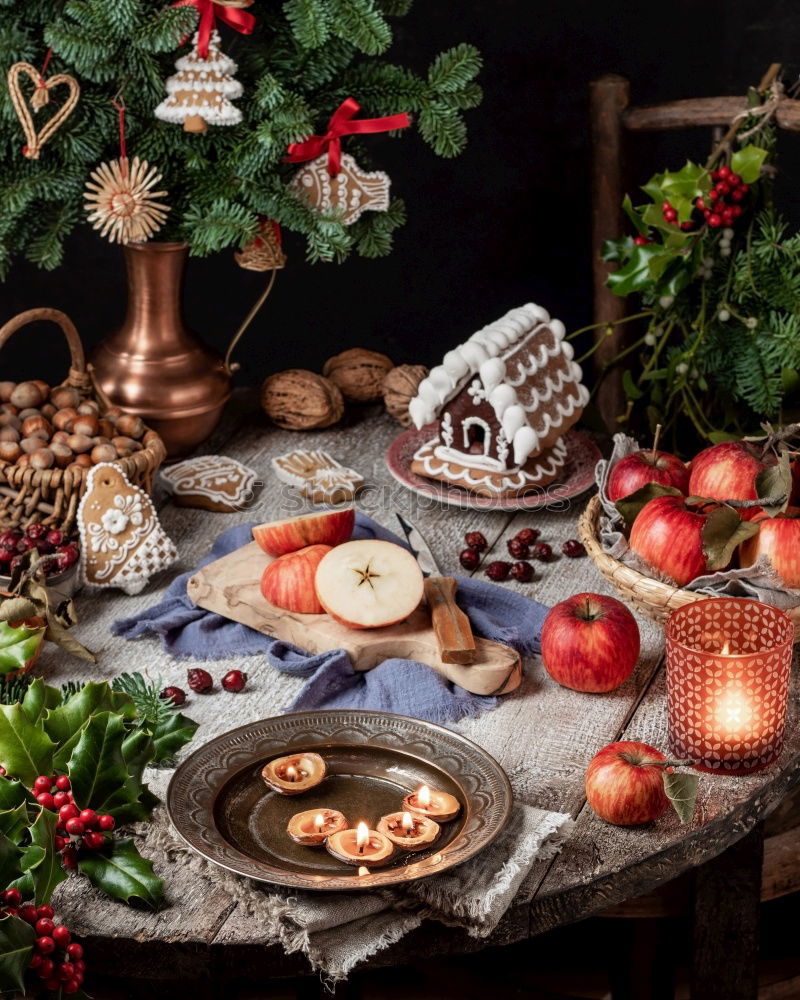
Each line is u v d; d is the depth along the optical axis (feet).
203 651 6.82
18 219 7.48
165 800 6.08
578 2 8.39
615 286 7.77
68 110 7.10
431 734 6.23
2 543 6.91
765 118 7.71
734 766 6.21
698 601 6.24
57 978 5.49
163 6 7.26
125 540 7.11
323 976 5.82
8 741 5.80
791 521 6.43
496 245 8.82
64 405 7.42
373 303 9.00
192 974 5.82
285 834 6.00
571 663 6.51
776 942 8.02
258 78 7.45
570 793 6.22
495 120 8.61
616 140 8.20
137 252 7.64
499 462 7.54
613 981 7.41
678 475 6.87
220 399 7.89
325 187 7.62
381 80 7.60
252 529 6.96
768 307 7.86
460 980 7.61
